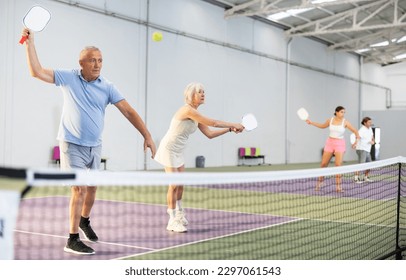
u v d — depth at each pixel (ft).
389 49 88.02
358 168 14.43
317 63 78.18
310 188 29.30
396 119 88.02
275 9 56.18
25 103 37.73
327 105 81.05
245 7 57.36
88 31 42.52
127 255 12.62
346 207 22.90
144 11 47.96
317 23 66.59
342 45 80.59
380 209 22.44
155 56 49.16
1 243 5.67
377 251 13.79
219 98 57.57
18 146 37.35
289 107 70.85
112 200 23.49
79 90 12.89
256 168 54.90
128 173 7.50
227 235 15.48
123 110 13.76
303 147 74.59
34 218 17.98
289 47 70.38
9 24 36.47
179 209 16.43
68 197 23.79
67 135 12.94
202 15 54.90
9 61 36.58
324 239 15.26
